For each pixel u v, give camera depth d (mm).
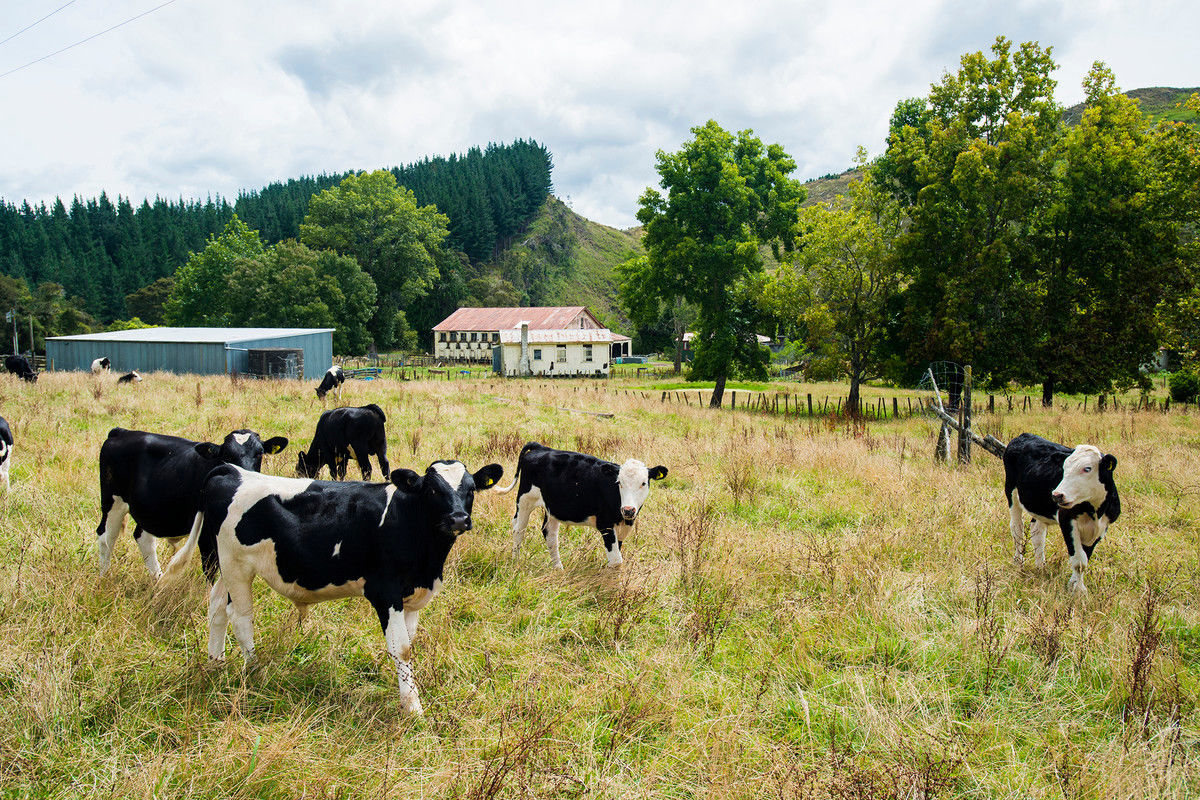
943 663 5102
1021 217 27188
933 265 27859
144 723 4027
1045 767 3965
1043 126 27406
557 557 7277
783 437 15969
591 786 3615
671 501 9711
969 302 26484
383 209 78000
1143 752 3922
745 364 33281
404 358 72438
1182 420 18891
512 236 138500
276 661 4773
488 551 7117
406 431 14555
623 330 96438
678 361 62062
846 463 12266
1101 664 5020
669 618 5785
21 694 4066
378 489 4727
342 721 4211
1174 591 6367
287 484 4750
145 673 4508
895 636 5504
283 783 3555
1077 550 6754
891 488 10258
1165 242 25969
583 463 7051
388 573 4590
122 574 5930
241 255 69688
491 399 23906
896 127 37031
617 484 6816
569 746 4004
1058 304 27016
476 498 8922
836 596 6195
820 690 4762
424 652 4918
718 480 11148
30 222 136625
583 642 5406
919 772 3691
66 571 5754
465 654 5059
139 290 89625
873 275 27688
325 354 40281
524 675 4777
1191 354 22891
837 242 27109
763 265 33250
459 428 15555
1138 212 25875
